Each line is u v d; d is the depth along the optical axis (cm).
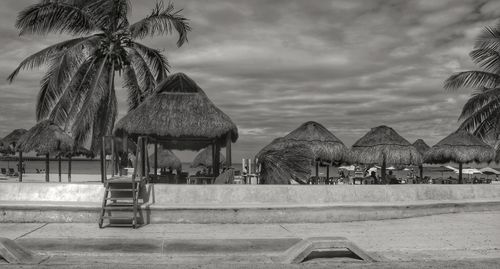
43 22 2261
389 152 2017
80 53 2228
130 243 963
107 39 2373
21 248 840
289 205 1255
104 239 1000
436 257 870
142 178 1322
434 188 1465
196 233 1086
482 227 1184
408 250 926
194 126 1719
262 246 948
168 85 1859
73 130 2114
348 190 1355
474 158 2431
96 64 2408
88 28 2358
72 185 1296
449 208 1423
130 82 2542
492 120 2566
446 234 1091
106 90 2247
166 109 1755
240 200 1292
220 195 1293
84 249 902
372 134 2133
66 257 835
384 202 1347
